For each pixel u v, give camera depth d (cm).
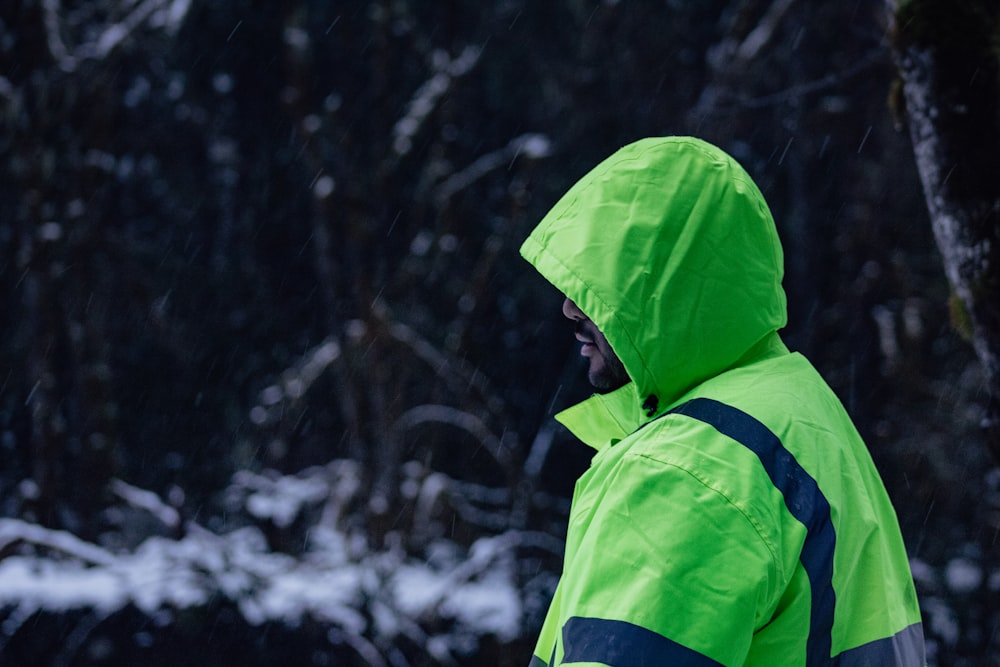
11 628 726
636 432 149
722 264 153
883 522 156
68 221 995
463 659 817
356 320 1038
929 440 1028
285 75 1192
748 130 1149
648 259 152
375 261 1115
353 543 912
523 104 1214
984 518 998
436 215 1215
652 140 160
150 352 1145
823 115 1091
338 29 1187
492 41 1191
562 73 1183
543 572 923
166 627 755
